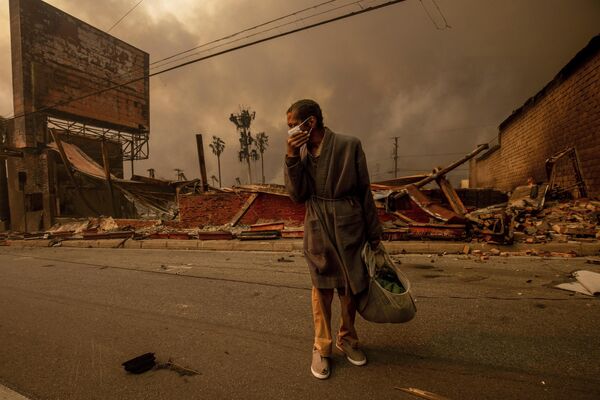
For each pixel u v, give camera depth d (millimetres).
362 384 1732
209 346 2291
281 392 1696
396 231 6109
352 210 1722
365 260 1709
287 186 1804
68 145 22172
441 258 5051
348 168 1688
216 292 3695
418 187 7617
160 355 2184
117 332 2625
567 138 11258
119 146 28406
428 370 1840
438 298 3074
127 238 9477
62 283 4566
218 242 7633
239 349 2225
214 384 1802
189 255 6840
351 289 1697
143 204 18500
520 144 16703
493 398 1563
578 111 10445
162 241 8531
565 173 11320
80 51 25781
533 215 7656
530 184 10742
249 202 10297
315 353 1892
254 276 4418
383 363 1934
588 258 4566
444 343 2154
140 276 4805
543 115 13438
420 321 2539
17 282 4801
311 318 2746
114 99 28312
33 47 22672
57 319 3006
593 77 9531
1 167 19172
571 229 5715
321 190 1748
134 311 3146
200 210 11047
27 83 22141
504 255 4965
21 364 2139
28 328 2805
